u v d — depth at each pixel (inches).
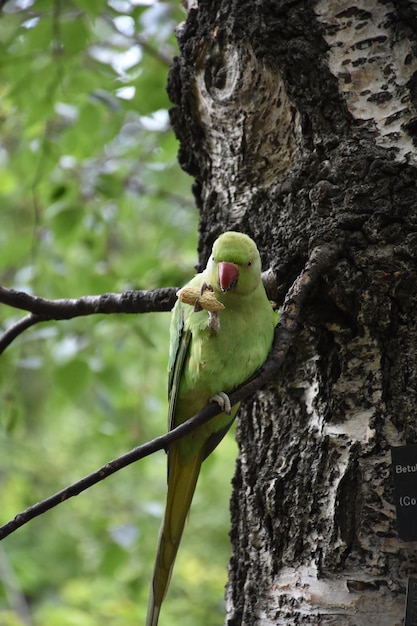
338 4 197.3
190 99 226.1
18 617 477.1
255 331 204.1
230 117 215.5
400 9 192.9
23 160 425.4
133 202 512.1
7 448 635.5
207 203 226.4
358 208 184.7
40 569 573.6
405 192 183.9
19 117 478.0
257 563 194.2
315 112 196.5
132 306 231.8
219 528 625.3
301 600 181.5
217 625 555.5
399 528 172.1
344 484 180.2
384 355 182.4
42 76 371.9
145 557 481.7
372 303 181.2
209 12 219.3
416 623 167.3
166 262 429.1
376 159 186.1
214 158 223.9
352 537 177.0
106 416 426.3
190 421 173.5
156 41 419.8
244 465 204.7
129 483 618.8
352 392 183.6
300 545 184.7
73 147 406.0
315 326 191.3
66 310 241.0
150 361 455.5
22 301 240.8
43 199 447.8
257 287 201.8
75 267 432.5
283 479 191.5
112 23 402.3
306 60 197.6
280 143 207.5
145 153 477.7
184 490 225.0
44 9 359.6
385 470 176.9
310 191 192.5
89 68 399.5
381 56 193.8
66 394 384.8
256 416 204.2
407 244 180.7
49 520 643.5
